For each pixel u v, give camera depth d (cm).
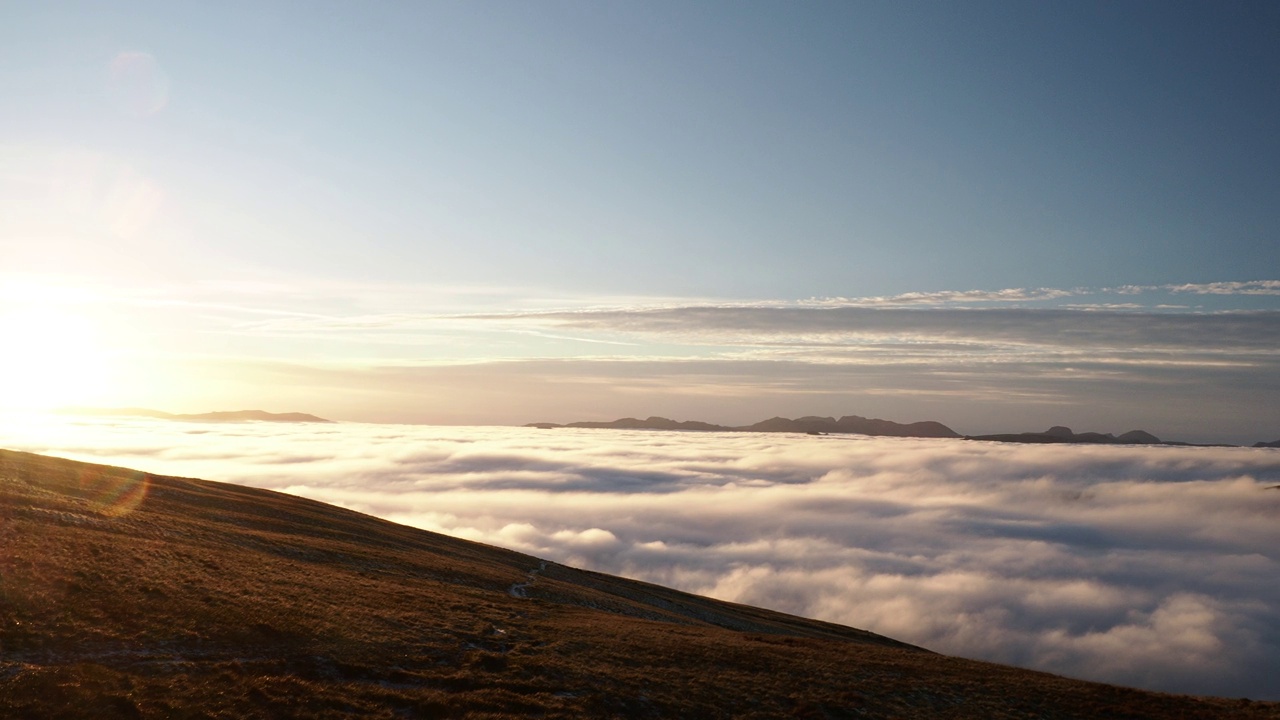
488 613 3888
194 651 2630
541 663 3050
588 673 3023
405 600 3838
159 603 2975
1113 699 3597
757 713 2889
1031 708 3366
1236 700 3706
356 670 2689
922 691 3434
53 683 2206
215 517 5647
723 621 7719
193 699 2275
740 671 3409
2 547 3278
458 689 2681
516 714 2508
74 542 3591
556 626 3853
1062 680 4003
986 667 4194
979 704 3347
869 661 3938
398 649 2961
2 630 2478
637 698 2830
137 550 3725
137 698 2222
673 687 3033
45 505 4347
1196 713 3422
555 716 2530
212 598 3147
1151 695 3712
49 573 3052
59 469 6006
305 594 3531
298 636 2909
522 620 3875
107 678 2303
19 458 6050
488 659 3006
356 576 4403
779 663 3616
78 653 2458
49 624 2600
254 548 4659
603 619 4391
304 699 2375
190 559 3803
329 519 7062
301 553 4844
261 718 2227
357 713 2348
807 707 3002
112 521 4378
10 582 2872
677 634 4141
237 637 2802
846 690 3284
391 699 2480
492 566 6631
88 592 2939
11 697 2103
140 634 2664
